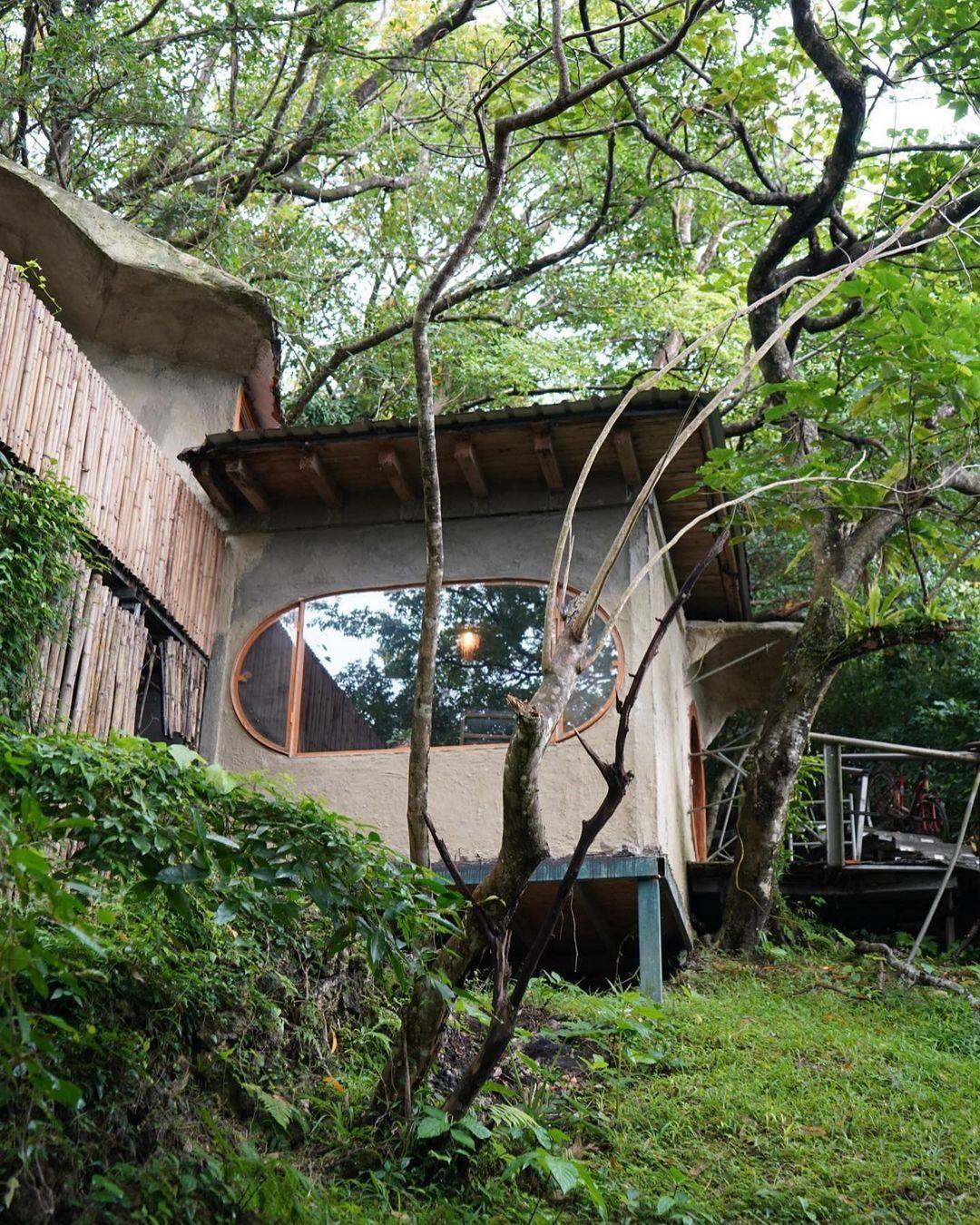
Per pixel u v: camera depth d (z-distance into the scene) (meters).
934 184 10.08
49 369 7.03
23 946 3.40
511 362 14.73
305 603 9.30
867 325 7.63
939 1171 5.83
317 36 13.00
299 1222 4.42
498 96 11.34
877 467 9.55
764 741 9.74
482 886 4.88
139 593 8.11
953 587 14.19
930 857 10.43
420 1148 5.16
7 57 13.30
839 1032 7.58
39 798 3.95
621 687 8.60
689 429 4.59
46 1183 3.85
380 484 9.44
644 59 5.52
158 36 14.05
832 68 9.36
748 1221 5.38
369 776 8.68
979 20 9.86
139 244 9.82
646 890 8.04
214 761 8.89
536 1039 7.00
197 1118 4.72
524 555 9.13
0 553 6.12
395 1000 6.36
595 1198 4.81
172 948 5.12
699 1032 7.30
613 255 15.98
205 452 9.03
